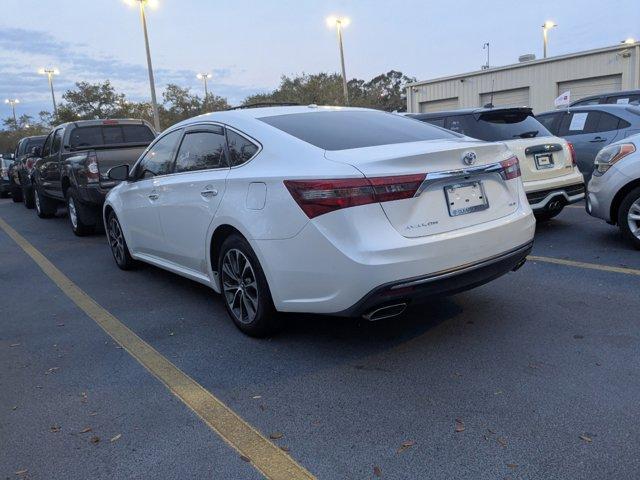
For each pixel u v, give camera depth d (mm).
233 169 4160
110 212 6691
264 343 4152
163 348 4199
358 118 4477
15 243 9305
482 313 4469
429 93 31750
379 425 2969
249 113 4457
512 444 2727
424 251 3363
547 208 6941
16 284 6430
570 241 6738
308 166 3557
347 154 3555
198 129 4770
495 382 3344
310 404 3232
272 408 3215
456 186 3600
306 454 2760
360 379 3494
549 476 2486
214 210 4234
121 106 46656
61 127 10539
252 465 2701
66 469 2756
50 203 12258
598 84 24469
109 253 7930
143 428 3084
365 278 3277
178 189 4805
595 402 3049
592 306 4461
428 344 3945
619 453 2607
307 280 3533
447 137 4219
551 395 3154
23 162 14516
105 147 9047
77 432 3082
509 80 27641
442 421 2967
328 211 3355
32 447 2961
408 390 3318
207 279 4684
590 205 6496
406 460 2662
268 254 3715
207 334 4426
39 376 3822
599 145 8422
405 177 3377
